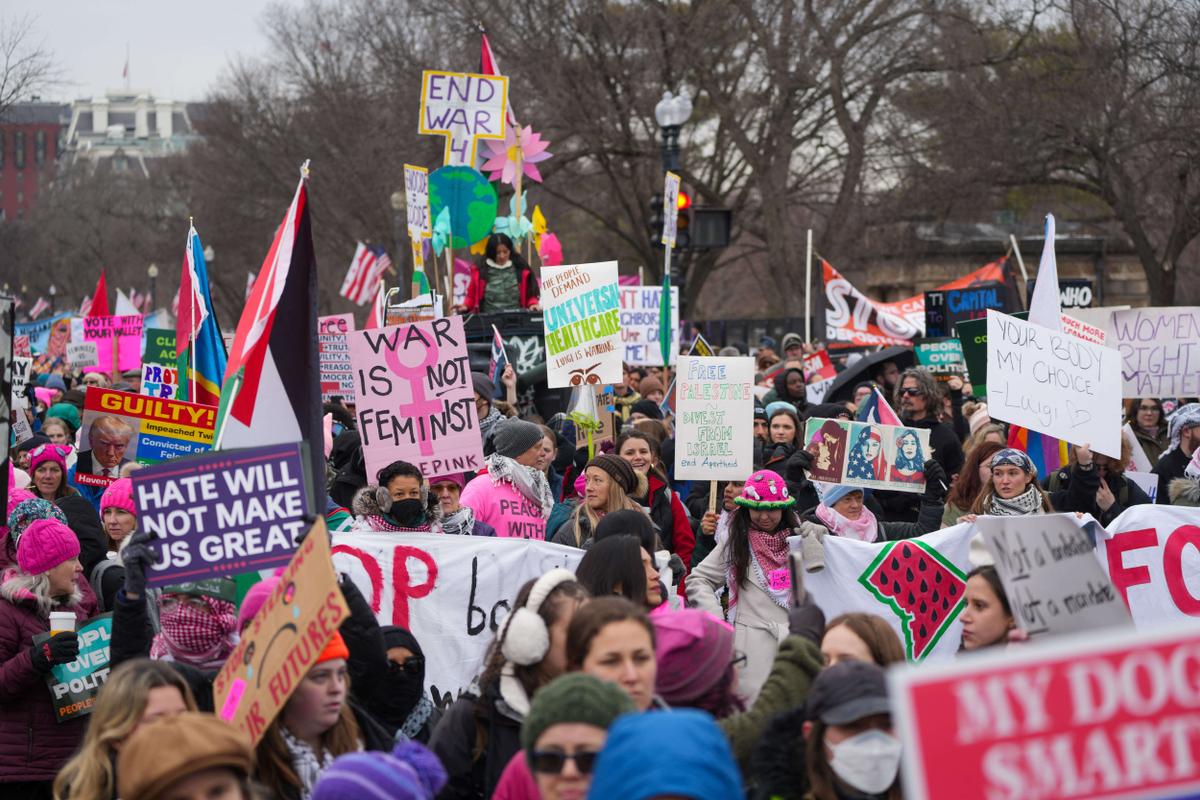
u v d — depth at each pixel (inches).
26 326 1771.7
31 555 336.5
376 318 733.9
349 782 181.3
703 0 2244.1
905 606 397.7
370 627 273.1
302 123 2817.4
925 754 123.3
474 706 255.9
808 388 936.9
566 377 579.2
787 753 210.7
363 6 2628.0
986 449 449.4
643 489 466.0
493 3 2244.1
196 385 501.0
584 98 2257.6
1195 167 1899.6
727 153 2509.8
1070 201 2409.0
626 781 148.6
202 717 183.2
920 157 2256.4
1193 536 410.3
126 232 4389.8
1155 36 1898.4
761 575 393.7
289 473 262.1
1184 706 126.9
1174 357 605.6
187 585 271.6
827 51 2188.7
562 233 2992.1
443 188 903.7
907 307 1350.9
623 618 219.0
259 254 3144.7
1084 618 212.4
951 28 2134.6
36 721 332.8
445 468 435.5
